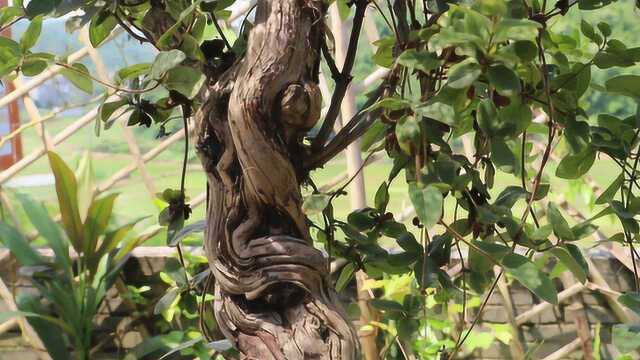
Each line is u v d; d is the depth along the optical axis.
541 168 6.24
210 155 6.28
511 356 8.77
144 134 12.46
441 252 6.38
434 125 6.27
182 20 6.20
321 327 6.27
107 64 9.04
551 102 6.23
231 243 6.27
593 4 6.24
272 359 6.26
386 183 6.36
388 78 6.29
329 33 6.48
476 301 8.59
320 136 6.34
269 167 6.22
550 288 6.19
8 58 6.25
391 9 6.30
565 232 6.25
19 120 9.86
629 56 6.24
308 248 6.28
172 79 6.18
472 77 6.07
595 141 6.30
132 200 12.59
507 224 6.29
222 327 6.32
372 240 6.42
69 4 6.29
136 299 9.16
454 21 6.08
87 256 9.23
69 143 14.50
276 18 6.20
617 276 8.55
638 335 6.27
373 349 8.36
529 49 6.12
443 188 6.20
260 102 6.19
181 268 6.62
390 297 8.05
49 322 9.20
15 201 9.89
